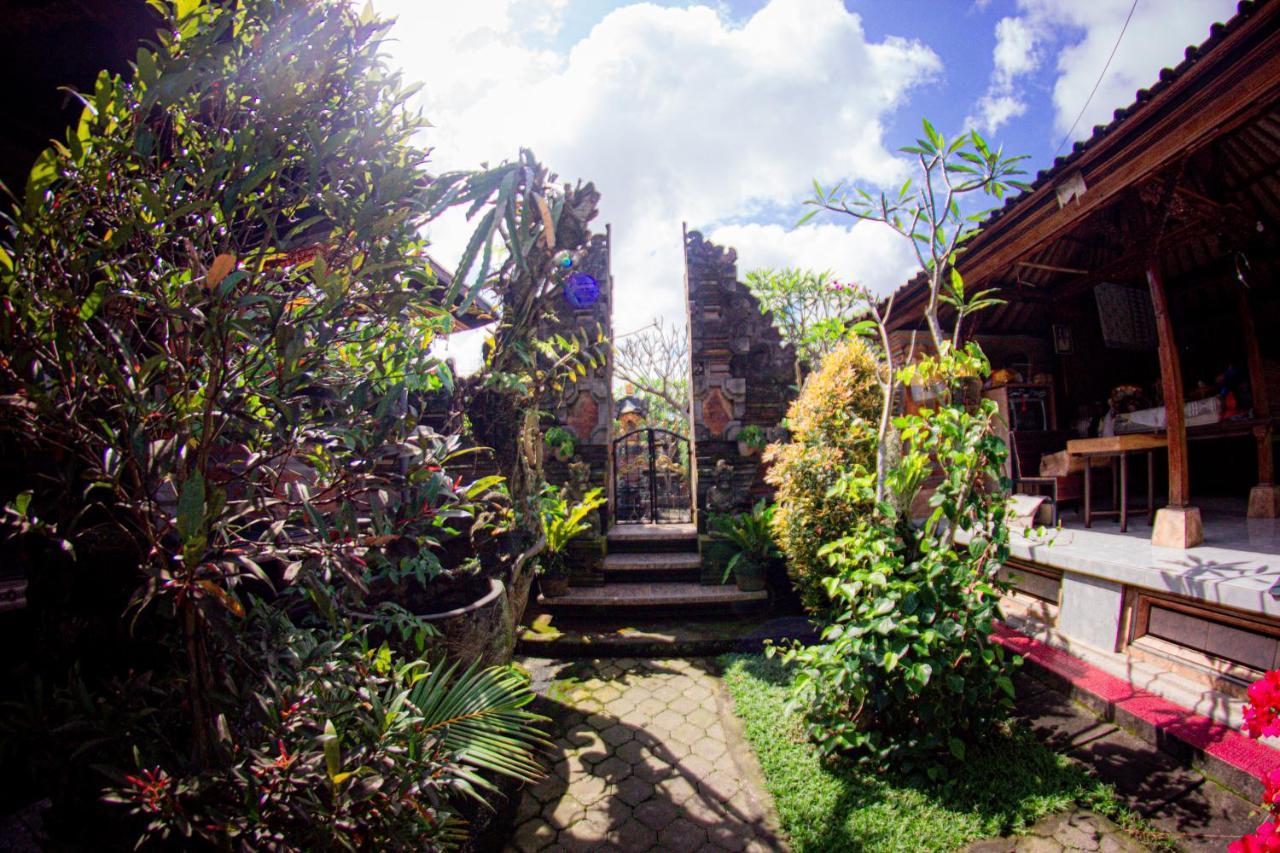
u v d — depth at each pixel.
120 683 1.66
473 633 3.28
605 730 3.97
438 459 1.87
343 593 2.11
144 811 1.46
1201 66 2.84
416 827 1.79
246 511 1.65
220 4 1.70
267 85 1.50
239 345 1.63
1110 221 4.69
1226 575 3.25
